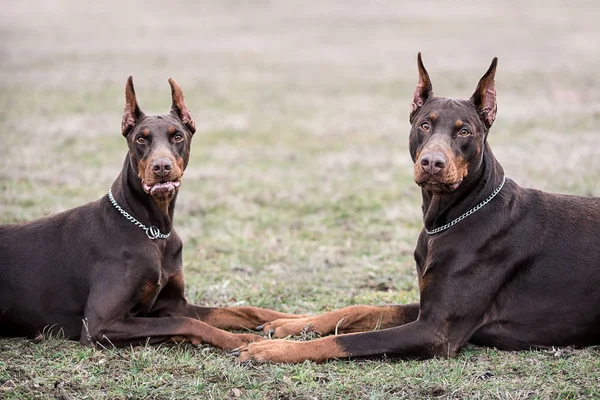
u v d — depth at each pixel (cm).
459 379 715
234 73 3619
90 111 2555
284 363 751
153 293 827
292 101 2881
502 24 5628
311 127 2375
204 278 1088
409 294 1005
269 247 1230
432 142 763
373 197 1528
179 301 894
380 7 7044
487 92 806
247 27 5881
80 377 726
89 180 1631
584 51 4056
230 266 1141
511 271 784
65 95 2877
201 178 1691
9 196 1446
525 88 2933
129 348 790
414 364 752
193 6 7725
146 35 5409
